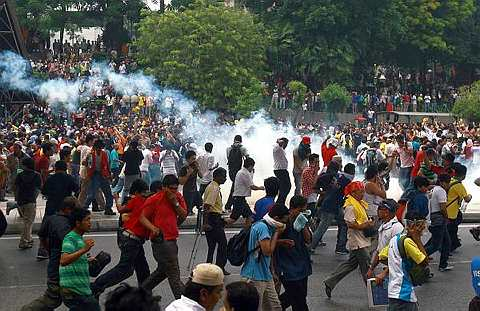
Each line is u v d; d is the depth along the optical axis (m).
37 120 37.06
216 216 12.73
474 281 7.44
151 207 10.56
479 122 45.41
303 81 52.88
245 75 45.00
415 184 12.74
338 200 14.66
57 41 57.50
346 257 14.79
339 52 50.72
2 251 14.91
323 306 11.22
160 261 10.45
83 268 8.54
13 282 12.41
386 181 21.70
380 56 55.12
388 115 50.00
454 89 57.59
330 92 48.47
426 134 36.09
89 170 17.83
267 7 53.97
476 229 13.88
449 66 59.47
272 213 9.34
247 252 9.34
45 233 9.04
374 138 31.83
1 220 12.23
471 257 15.12
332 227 18.31
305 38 51.44
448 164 16.53
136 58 48.22
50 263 8.90
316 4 50.88
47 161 17.12
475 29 59.34
